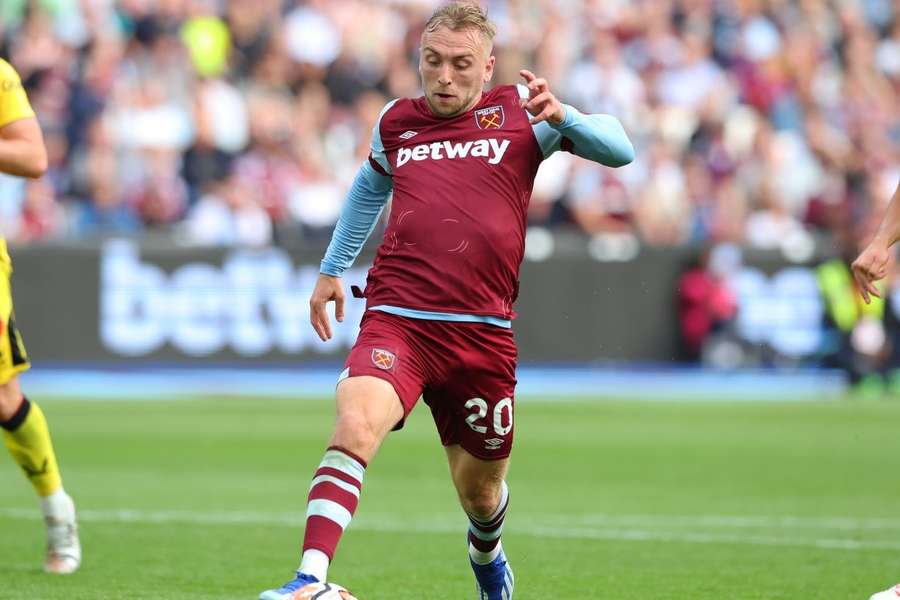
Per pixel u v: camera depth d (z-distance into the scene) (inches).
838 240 2591.0
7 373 805.9
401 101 689.6
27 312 2276.1
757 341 2541.8
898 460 1582.2
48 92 2605.8
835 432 1873.8
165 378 2338.8
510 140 662.5
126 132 2613.2
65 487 1286.9
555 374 2461.9
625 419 2012.8
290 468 1446.9
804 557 944.9
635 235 2805.1
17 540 975.0
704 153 3011.8
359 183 700.0
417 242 655.1
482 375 652.1
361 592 800.9
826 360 2561.5
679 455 1608.0
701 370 2519.7
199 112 2667.3
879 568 903.1
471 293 647.8
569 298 2468.0
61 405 2078.0
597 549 972.6
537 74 3006.9
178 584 805.2
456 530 1058.1
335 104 2851.9
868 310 2551.7
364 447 607.2
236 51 2802.7
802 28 3324.3
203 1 2805.1
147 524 1060.5
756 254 2541.8
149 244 2332.7
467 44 652.7
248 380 2375.7
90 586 789.9
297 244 2400.3
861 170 3115.2
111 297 2311.8
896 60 3427.7
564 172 2775.6
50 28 2667.3
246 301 2377.0
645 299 2496.3
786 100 3181.6
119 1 2721.5
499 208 656.4
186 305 2348.7
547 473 1441.9
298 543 976.3
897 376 2568.9
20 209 2484.0
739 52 3211.1
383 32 2952.8
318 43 2874.0
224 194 2581.2
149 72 2669.8
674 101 3068.4
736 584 839.7
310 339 2405.3
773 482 1382.9
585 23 3102.9
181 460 1503.4
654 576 865.5
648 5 3189.0
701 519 1130.0
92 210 2556.6
